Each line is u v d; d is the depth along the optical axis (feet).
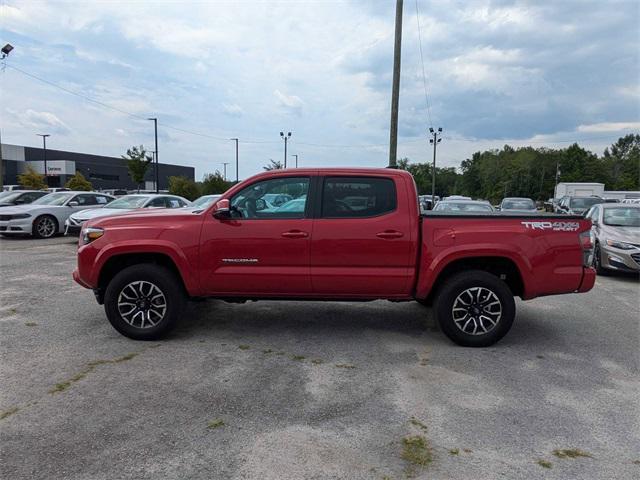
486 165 358.84
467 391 12.82
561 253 16.06
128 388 12.72
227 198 16.51
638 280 30.76
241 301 17.25
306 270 16.20
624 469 9.30
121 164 264.31
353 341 16.97
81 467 9.14
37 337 16.94
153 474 8.94
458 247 15.90
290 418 11.19
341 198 16.38
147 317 16.70
